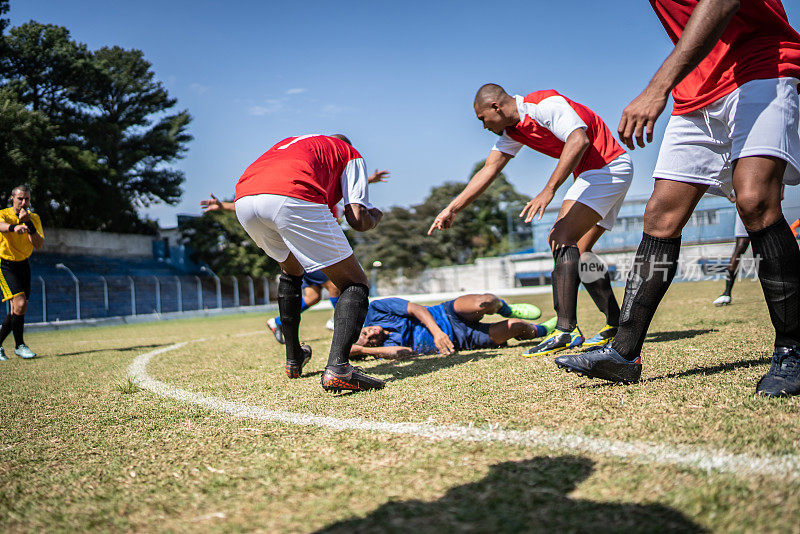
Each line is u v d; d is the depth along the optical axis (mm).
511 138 3811
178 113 43344
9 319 6125
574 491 1328
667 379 2559
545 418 2021
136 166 41219
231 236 41469
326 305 31203
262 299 33594
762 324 4703
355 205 3176
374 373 3520
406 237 49062
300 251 2902
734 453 1495
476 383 2850
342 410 2453
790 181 2279
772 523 1100
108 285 25875
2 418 2785
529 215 3293
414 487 1438
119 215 40500
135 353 6211
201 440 2102
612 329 3861
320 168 2998
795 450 1483
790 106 2133
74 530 1343
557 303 3664
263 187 2832
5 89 31391
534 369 3145
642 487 1319
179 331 11680
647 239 2445
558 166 3277
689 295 10039
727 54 2244
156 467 1804
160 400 3027
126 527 1341
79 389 3633
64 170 33438
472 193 3846
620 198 3709
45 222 36219
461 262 51406
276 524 1284
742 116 2166
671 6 2334
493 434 1864
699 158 2363
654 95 2049
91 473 1793
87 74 36969
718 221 16578
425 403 2453
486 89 3646
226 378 3754
